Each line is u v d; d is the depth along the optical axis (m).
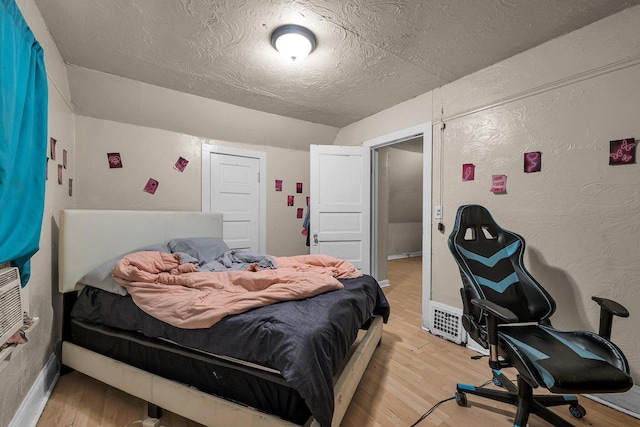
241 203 3.51
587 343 1.37
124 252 2.31
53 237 1.90
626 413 1.56
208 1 1.54
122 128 2.74
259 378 1.24
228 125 3.25
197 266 2.32
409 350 2.28
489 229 1.91
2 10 1.03
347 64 2.22
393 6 1.58
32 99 1.32
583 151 1.76
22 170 1.23
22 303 1.27
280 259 2.70
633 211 1.59
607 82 1.67
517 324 1.68
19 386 1.37
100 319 1.77
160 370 1.49
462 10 1.61
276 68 2.29
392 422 1.47
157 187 2.94
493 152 2.21
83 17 1.68
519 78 2.05
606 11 1.62
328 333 1.31
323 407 1.10
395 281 4.64
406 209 6.79
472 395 1.72
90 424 1.46
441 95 2.59
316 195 3.41
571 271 1.82
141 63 2.22
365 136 3.50
